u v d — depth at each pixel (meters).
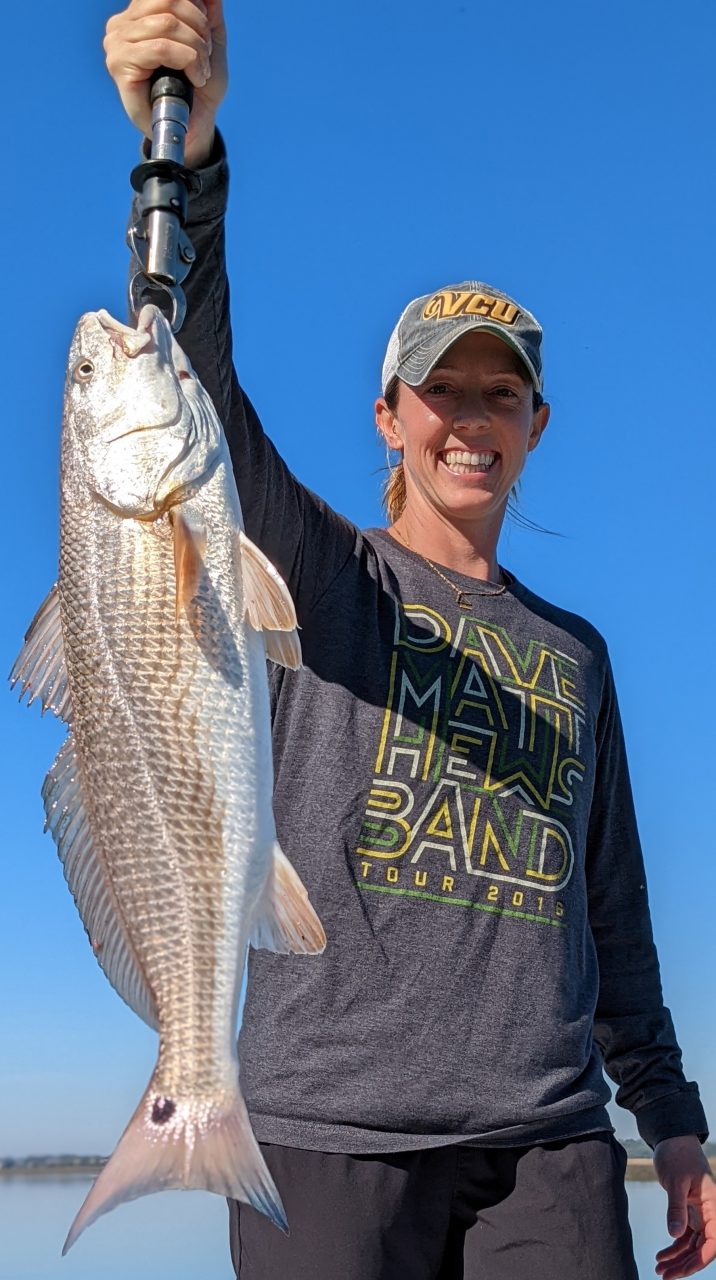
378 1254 1.30
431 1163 1.34
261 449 1.43
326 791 1.42
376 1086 1.33
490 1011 1.37
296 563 1.48
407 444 1.67
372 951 1.37
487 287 1.71
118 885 1.22
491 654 1.54
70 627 1.27
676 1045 1.67
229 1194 1.11
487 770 1.46
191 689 1.23
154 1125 1.14
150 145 1.32
